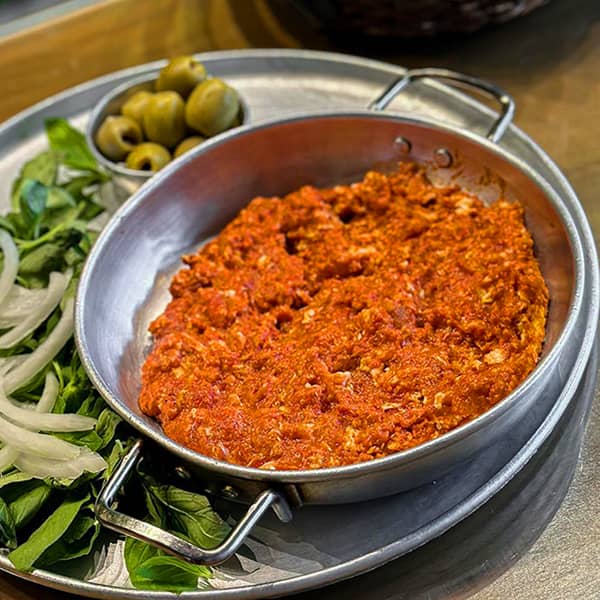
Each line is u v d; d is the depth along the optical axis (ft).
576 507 1.82
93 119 2.25
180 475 1.80
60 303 2.00
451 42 2.49
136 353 2.02
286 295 1.98
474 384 1.81
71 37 2.62
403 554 1.77
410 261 1.99
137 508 1.83
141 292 2.07
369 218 2.09
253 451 1.80
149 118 2.22
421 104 2.29
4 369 1.95
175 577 1.75
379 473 1.71
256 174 2.15
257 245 2.06
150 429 1.76
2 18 2.68
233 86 2.40
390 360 1.88
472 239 1.99
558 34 2.46
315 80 2.39
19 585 1.82
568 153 2.24
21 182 2.19
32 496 1.82
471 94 2.38
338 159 2.15
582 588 1.77
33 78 2.54
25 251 2.07
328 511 1.81
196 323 1.98
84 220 2.18
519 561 1.79
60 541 1.80
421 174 2.11
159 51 2.56
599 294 1.94
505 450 1.84
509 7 2.39
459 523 1.82
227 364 1.91
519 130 2.19
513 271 1.91
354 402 1.83
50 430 1.88
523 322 1.87
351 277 2.01
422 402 1.82
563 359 1.91
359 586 1.79
